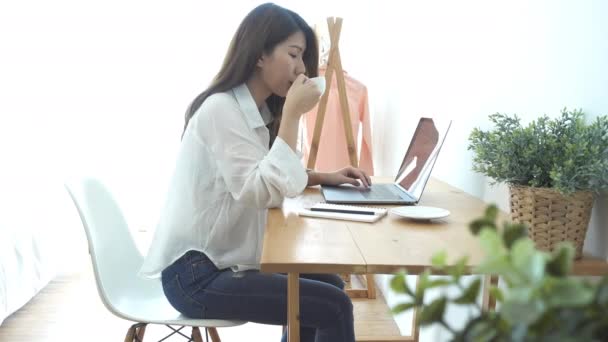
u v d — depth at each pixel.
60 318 2.40
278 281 1.24
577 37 1.07
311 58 1.46
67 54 3.20
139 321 1.28
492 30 1.47
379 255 0.96
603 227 1.00
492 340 0.36
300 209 1.33
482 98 1.53
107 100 3.38
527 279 0.35
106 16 3.31
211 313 1.27
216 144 1.29
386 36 2.81
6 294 2.22
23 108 2.84
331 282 1.47
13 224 2.36
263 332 2.36
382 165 2.89
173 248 1.33
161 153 3.52
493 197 1.41
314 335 1.40
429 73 2.03
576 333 0.34
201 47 3.42
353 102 2.80
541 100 1.21
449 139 1.80
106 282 1.34
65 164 3.14
